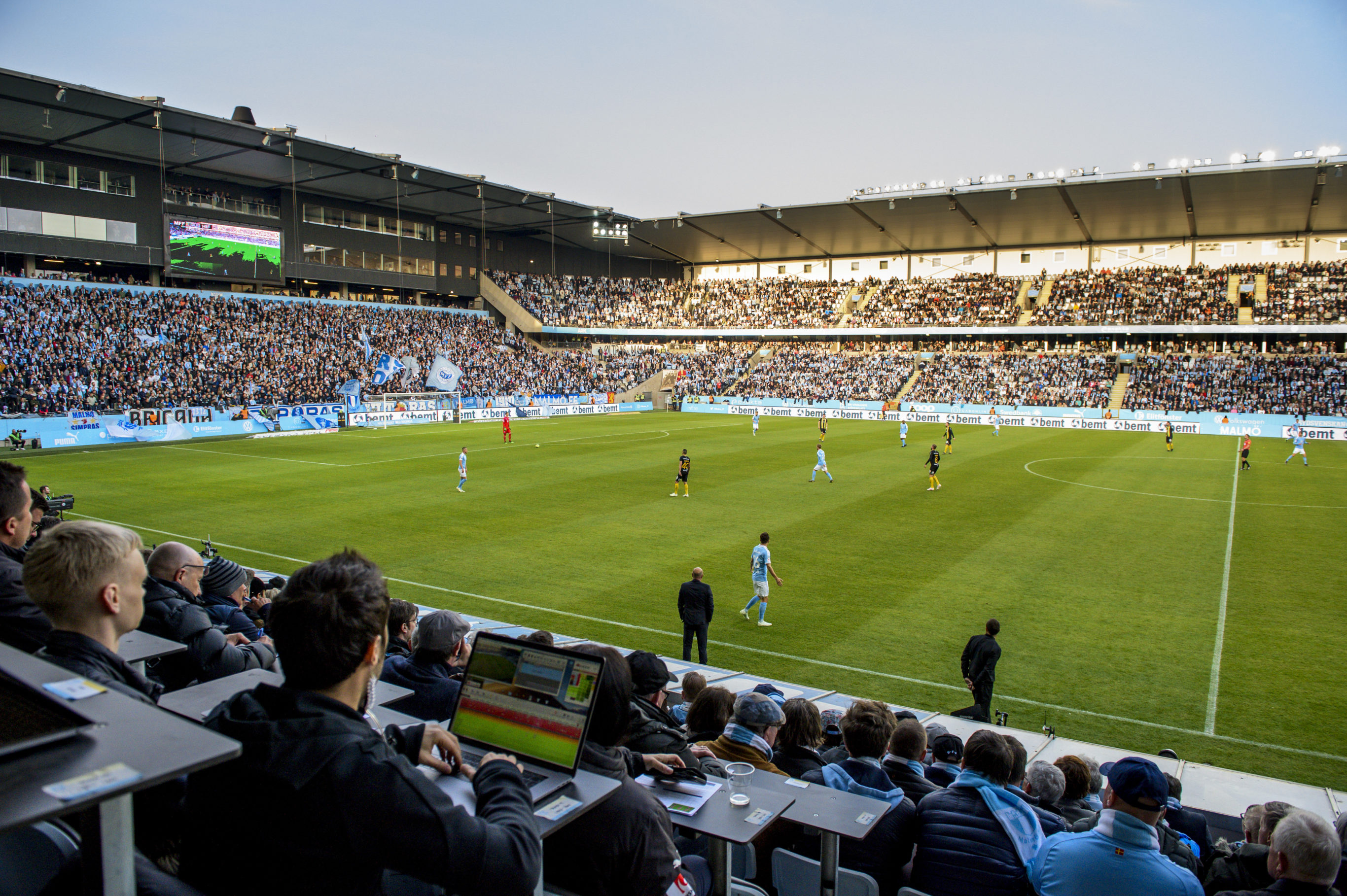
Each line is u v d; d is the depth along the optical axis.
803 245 79.25
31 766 1.48
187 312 53.03
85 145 48.56
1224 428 52.84
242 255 57.34
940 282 76.38
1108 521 23.42
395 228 68.56
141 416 42.53
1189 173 52.38
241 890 2.17
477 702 3.14
